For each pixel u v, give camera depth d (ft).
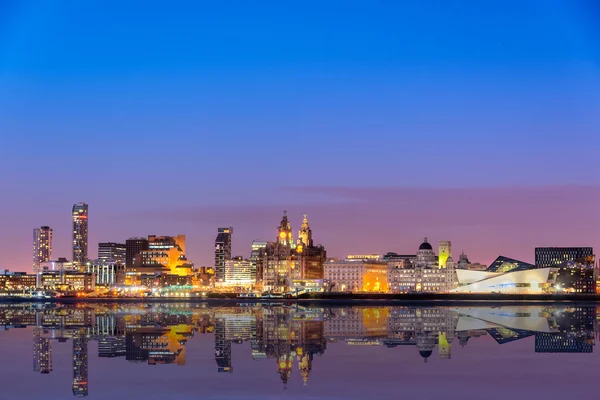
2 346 573.33
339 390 376.07
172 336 653.30
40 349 551.18
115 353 523.70
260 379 406.82
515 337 636.89
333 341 605.73
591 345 570.46
